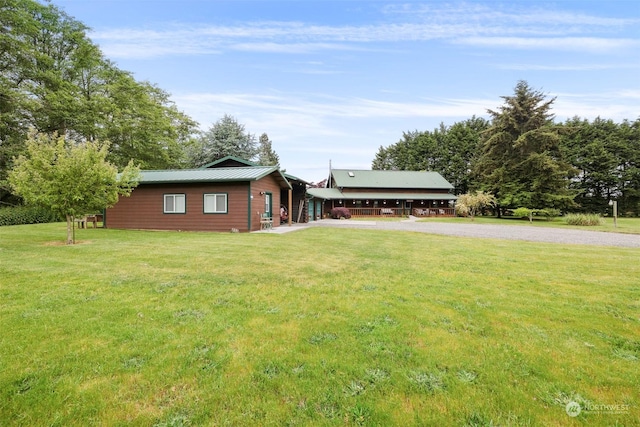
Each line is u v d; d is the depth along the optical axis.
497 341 2.97
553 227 19.36
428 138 49.31
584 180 38.44
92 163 8.88
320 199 29.95
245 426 1.85
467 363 2.56
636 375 2.43
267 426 1.85
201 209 14.07
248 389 2.19
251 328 3.18
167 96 28.16
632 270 6.13
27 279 4.81
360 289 4.61
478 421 1.92
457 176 45.97
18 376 2.27
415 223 22.44
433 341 2.95
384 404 2.05
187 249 7.99
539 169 29.45
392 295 4.32
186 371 2.39
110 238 10.40
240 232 13.43
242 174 13.90
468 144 45.72
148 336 2.95
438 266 6.36
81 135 20.05
